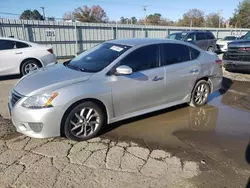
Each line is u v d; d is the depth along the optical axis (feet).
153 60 12.64
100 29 52.03
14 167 8.63
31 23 42.52
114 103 11.28
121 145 10.45
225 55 27.07
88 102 10.55
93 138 11.07
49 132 9.92
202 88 15.43
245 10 172.76
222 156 9.64
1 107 15.30
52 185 7.71
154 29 62.03
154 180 8.05
